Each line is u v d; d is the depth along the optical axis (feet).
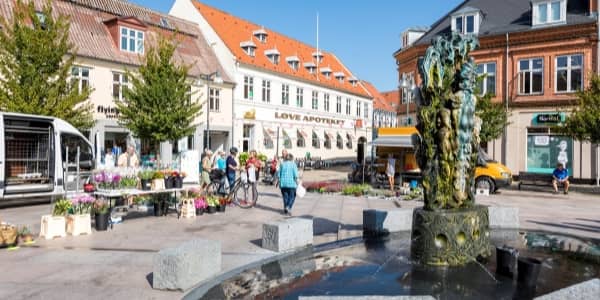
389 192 60.95
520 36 89.15
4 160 45.78
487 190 61.98
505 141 91.15
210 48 122.42
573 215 41.86
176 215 40.83
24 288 19.40
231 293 18.21
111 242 29.01
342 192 62.03
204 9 130.62
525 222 37.27
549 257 23.52
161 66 71.77
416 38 119.44
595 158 80.53
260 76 128.77
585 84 82.17
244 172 49.70
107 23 94.27
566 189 64.44
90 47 86.63
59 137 50.65
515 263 19.83
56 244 28.37
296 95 146.30
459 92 23.07
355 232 32.60
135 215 40.73
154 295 18.49
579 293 11.66
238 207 47.29
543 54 87.04
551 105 85.76
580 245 26.68
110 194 34.09
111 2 100.89
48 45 55.31
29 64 53.83
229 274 20.93
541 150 87.71
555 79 85.92
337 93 171.83
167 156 98.37
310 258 23.97
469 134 23.02
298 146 147.43
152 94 70.03
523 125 89.35
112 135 91.76
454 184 22.59
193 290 18.89
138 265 23.31
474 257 21.59
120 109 72.13
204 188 51.70
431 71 23.58
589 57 82.07
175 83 72.18
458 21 98.78
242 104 122.01
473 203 23.48
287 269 21.74
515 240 28.32
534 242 27.66
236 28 136.77
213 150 119.55
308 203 51.49
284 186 42.57
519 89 89.97
